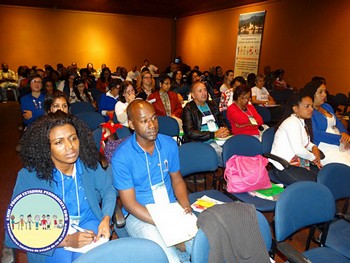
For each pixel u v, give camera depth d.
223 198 2.31
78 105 4.48
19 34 10.57
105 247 1.13
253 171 2.30
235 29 9.36
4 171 3.93
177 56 13.23
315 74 6.85
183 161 2.42
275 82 7.06
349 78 6.08
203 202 2.11
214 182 2.59
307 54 7.00
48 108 2.67
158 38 12.85
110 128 2.82
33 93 4.00
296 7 7.14
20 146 1.50
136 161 1.82
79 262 1.07
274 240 1.63
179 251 1.64
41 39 10.92
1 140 5.33
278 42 7.82
